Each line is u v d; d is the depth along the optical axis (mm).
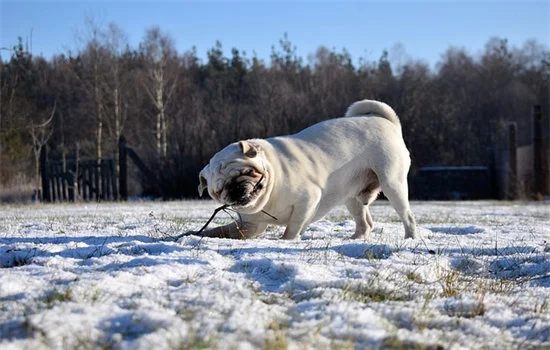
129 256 5398
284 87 42000
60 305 3771
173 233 7680
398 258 5840
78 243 6359
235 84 51906
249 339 3240
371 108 8055
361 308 3959
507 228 9781
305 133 7391
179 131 30359
